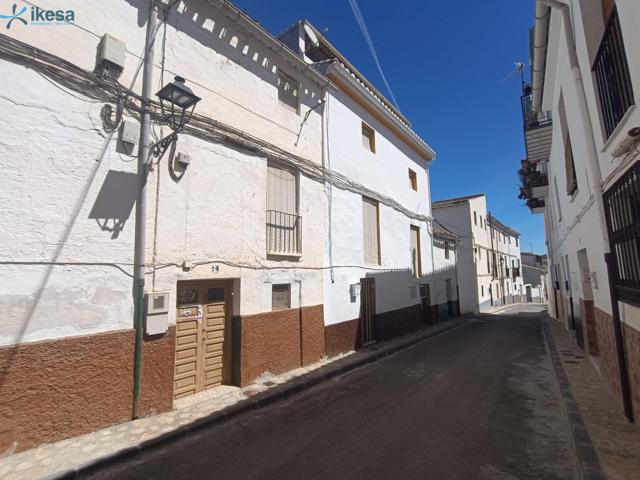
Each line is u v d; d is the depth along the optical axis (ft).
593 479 10.18
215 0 19.98
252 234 21.75
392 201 39.86
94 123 14.87
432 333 41.86
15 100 12.88
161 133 17.42
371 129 37.52
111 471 11.91
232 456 12.86
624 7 11.65
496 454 12.60
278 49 24.43
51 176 13.52
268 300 22.65
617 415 15.06
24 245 12.71
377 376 23.84
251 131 22.50
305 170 26.81
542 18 21.20
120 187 15.51
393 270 38.91
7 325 12.19
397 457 12.50
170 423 15.10
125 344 15.07
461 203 75.56
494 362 27.68
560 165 31.32
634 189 11.93
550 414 16.42
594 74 15.31
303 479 11.23
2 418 11.87
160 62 17.83
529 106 38.73
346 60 38.19
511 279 112.47
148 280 16.26
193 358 19.06
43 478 10.96
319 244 27.73
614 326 15.16
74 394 13.51
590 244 20.24
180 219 17.80
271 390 19.66
